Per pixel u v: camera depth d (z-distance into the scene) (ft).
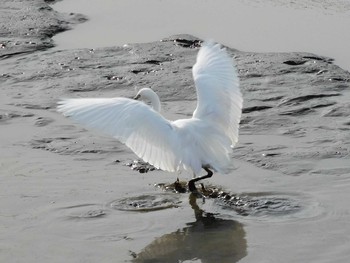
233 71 37.17
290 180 40.14
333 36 63.82
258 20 68.95
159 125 33.06
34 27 70.38
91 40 67.36
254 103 50.65
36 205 37.99
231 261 32.50
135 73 57.93
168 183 40.09
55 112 51.16
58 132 47.44
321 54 60.23
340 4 72.33
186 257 32.99
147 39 66.49
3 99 53.83
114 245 34.12
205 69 37.29
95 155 43.93
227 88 36.68
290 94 52.11
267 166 41.86
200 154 34.73
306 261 32.32
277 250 33.27
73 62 60.59
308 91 52.60
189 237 34.65
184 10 73.61
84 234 35.12
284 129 46.96
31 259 33.04
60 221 36.37
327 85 53.78
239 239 34.35
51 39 68.28
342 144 44.21
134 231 35.35
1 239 34.78
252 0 75.31
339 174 40.60
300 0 74.33
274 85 53.98
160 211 37.22
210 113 35.96
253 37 64.69
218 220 36.17
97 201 38.27
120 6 76.79
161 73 57.62
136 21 71.56
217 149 35.27
